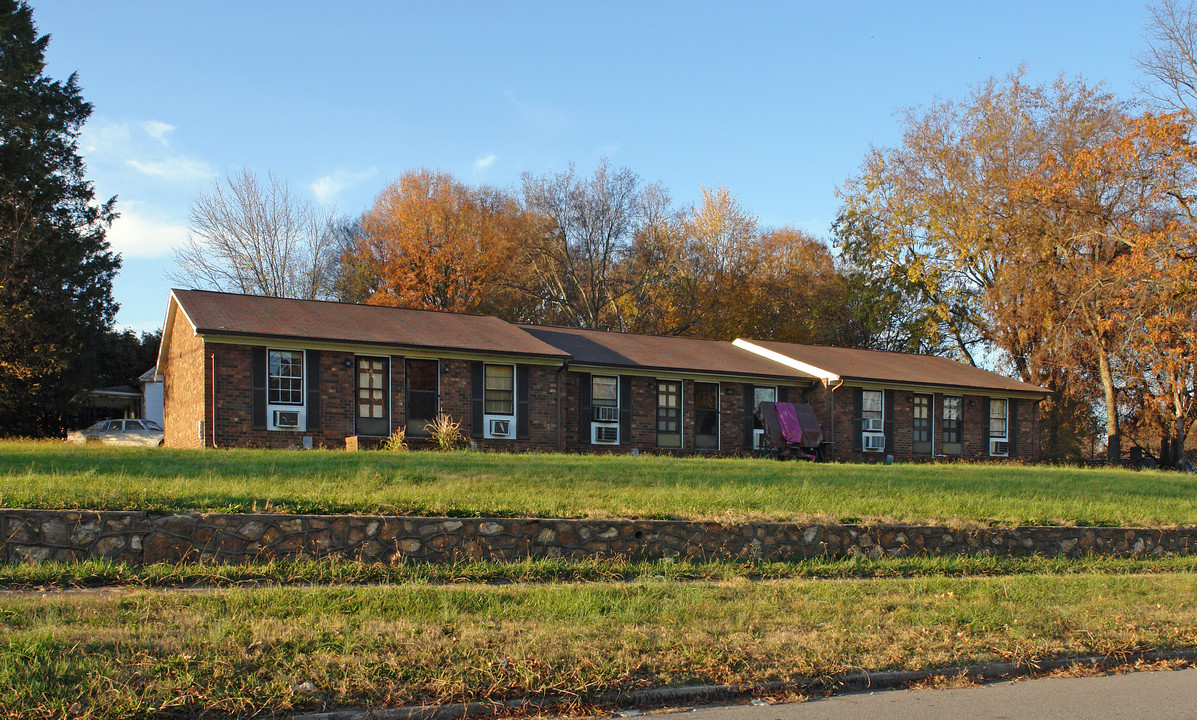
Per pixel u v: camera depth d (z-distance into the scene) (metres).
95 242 39.34
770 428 28.98
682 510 12.78
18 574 9.14
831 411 30.86
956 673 8.03
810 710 7.00
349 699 6.53
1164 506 17.33
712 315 49.16
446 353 24.83
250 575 9.82
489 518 11.42
